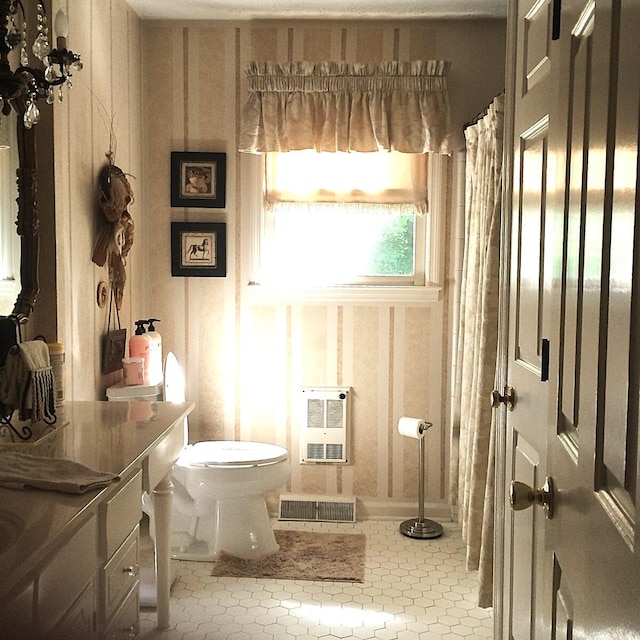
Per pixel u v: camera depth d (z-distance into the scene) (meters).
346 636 2.50
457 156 3.49
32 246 2.30
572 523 0.99
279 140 3.43
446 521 3.62
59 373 2.24
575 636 0.94
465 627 2.57
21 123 2.24
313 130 3.44
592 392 0.87
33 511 1.39
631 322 0.71
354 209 3.55
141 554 3.11
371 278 3.65
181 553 3.14
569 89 1.10
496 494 2.07
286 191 3.58
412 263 3.64
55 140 2.47
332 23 3.50
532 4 1.66
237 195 3.58
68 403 2.47
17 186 2.23
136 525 1.89
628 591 0.70
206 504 3.15
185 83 3.54
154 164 3.57
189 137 3.56
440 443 3.64
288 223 3.65
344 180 3.56
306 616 2.64
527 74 1.73
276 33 3.51
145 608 2.67
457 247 3.50
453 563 3.12
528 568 1.62
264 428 3.68
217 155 3.53
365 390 3.65
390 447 3.66
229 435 3.69
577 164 1.01
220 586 2.88
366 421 3.66
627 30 0.75
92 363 2.88
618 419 0.75
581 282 0.98
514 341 1.86
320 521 3.62
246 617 2.62
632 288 0.71
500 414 2.03
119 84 3.19
